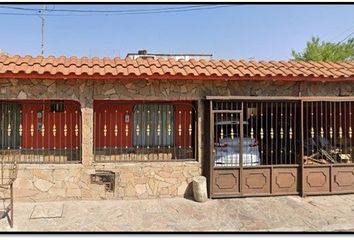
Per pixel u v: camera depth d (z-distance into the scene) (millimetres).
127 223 6723
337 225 6766
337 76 8445
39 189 7816
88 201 7887
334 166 8562
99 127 8781
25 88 7777
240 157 8234
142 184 8156
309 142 8984
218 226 6664
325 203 7977
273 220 6984
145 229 6469
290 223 6840
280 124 8633
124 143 8914
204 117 8430
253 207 7656
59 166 7883
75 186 7926
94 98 8000
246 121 8672
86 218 6918
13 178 6887
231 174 8211
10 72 7293
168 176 8266
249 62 9195
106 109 8859
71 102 8750
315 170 8484
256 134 8688
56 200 7859
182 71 7945
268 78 8195
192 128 8797
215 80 8273
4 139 8742
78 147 8547
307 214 7297
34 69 7426
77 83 7941
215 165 8266
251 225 6730
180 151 8977
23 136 8773
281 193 8383
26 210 7242
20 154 8641
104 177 8031
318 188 8477
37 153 8727
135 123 8984
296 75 8266
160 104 9070
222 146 8328
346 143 9070
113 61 8531
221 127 8375
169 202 7906
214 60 9227
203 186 7938
